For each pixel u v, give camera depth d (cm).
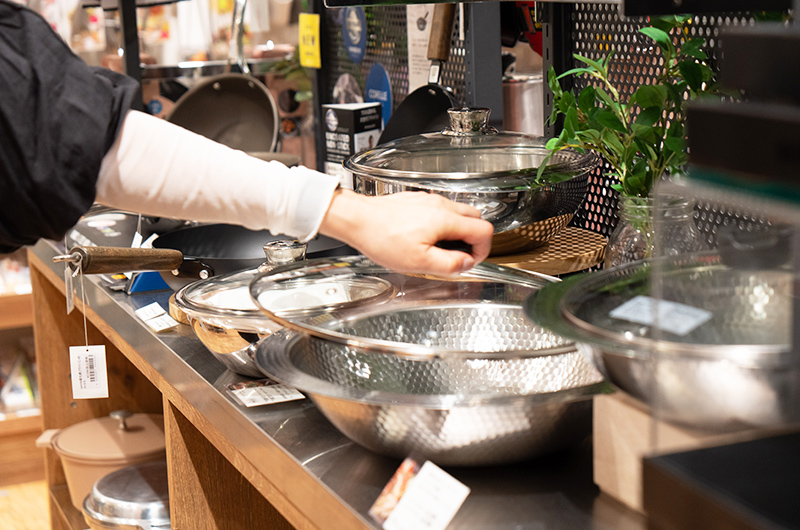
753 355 58
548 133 161
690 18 118
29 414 299
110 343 232
